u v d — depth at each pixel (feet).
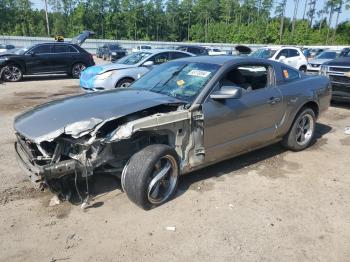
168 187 13.07
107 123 12.05
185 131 13.19
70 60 52.60
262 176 15.55
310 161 17.51
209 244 10.66
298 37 223.51
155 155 11.95
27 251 10.28
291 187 14.53
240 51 54.85
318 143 20.47
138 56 35.76
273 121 16.63
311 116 18.94
